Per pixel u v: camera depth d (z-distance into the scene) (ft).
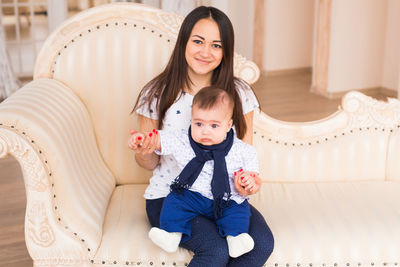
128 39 8.00
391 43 20.43
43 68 7.98
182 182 6.38
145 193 7.06
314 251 6.50
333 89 20.35
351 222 6.86
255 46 23.89
